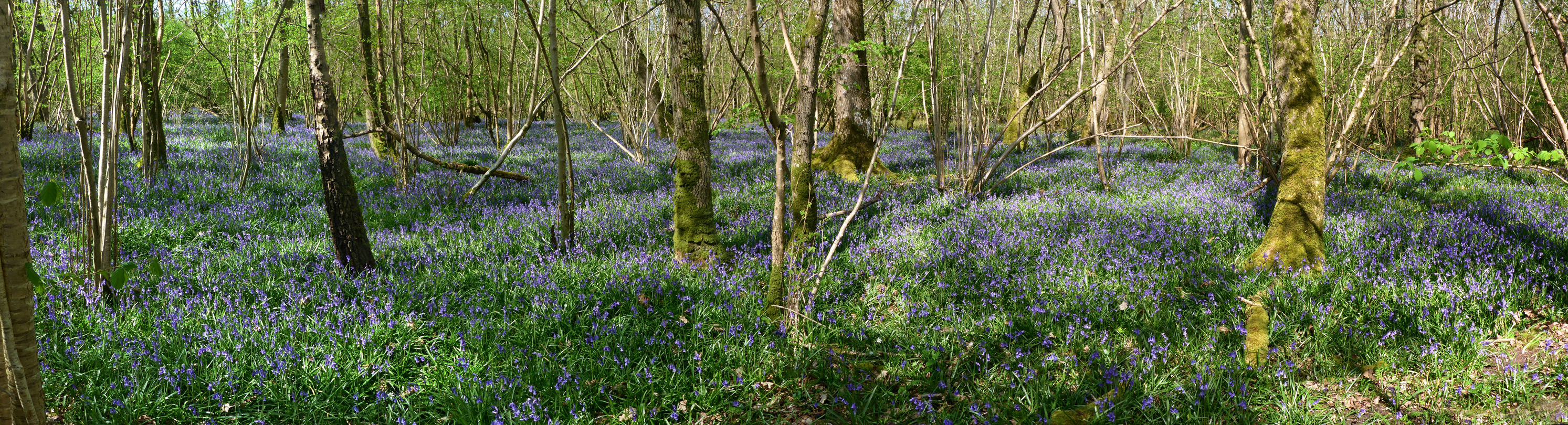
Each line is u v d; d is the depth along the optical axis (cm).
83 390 450
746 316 584
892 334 557
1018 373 489
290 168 1458
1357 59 1263
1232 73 1415
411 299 614
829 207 1083
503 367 487
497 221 1030
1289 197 673
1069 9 1499
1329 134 1151
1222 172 1401
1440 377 440
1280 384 439
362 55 1359
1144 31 1119
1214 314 563
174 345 504
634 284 645
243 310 579
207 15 1436
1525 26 412
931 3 1134
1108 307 585
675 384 475
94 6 930
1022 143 1948
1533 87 1063
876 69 1360
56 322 527
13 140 278
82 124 565
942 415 434
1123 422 423
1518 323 518
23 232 283
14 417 287
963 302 629
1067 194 1185
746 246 812
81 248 659
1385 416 414
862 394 471
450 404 457
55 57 1558
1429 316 511
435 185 1310
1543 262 647
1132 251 730
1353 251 700
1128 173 1417
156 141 1291
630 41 2031
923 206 1084
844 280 681
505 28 2027
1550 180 1170
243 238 916
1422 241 738
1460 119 1761
